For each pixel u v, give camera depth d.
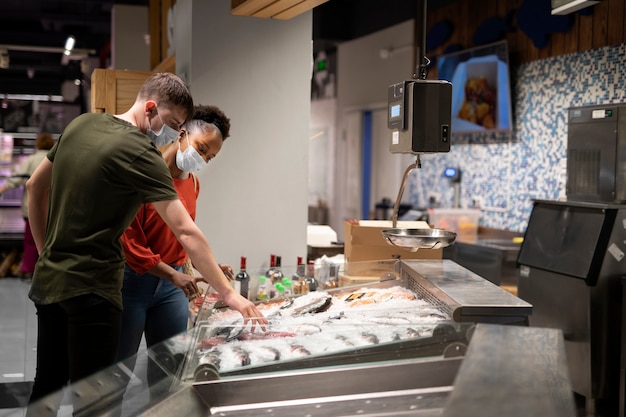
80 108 13.45
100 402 1.89
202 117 3.33
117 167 2.56
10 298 8.00
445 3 8.52
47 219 2.93
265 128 4.56
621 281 4.52
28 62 15.43
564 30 6.50
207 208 4.49
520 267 5.23
